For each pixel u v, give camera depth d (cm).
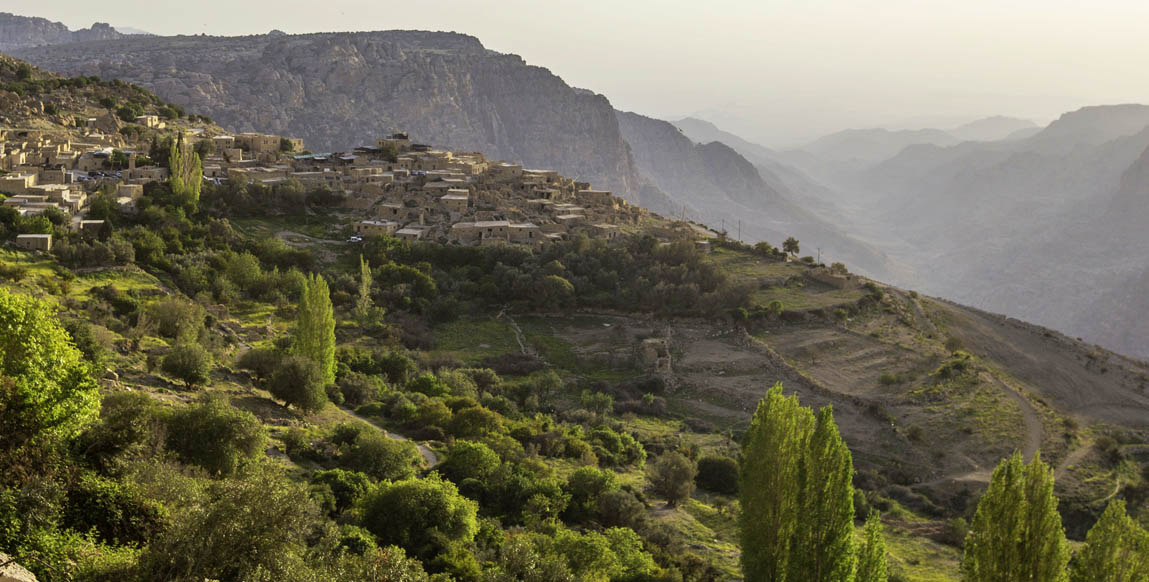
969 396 13975
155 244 14000
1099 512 11019
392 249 17475
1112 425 14438
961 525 9706
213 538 3033
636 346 15425
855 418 13500
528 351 15150
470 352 14800
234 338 11200
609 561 5778
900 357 15462
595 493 7788
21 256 11775
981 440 12681
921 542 9575
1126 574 4112
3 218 12688
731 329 16325
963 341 17438
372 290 15812
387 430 9088
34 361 3647
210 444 5019
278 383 8144
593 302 17062
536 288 16762
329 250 17438
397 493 5528
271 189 19000
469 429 9188
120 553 3131
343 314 14862
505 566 5000
